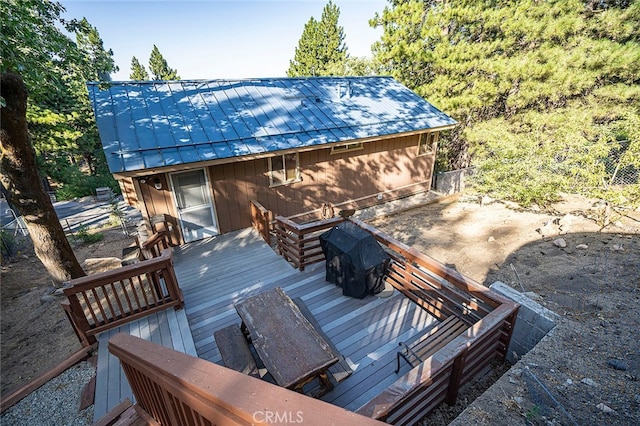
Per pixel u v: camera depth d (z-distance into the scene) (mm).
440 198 10688
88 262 7832
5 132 4930
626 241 5887
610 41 9422
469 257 6621
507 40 10438
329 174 8742
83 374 3570
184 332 3850
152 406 2094
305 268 5555
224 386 1120
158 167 5820
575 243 6227
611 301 4082
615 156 7246
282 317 3127
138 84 8078
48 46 5098
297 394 986
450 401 3104
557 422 2469
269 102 8539
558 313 3959
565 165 7711
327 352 2707
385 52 13062
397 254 4961
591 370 2947
